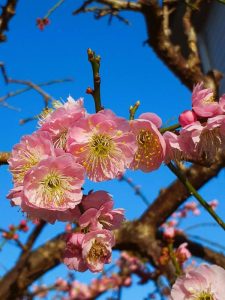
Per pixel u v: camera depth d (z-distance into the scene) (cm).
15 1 31
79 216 15
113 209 16
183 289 17
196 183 38
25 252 38
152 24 38
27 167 15
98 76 15
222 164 37
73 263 15
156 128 15
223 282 17
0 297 37
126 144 15
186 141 15
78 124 15
